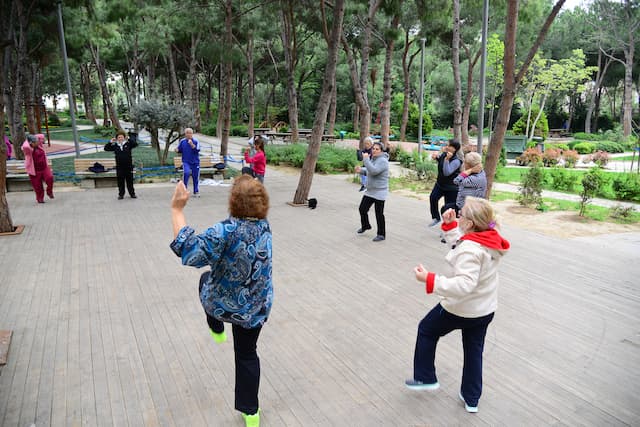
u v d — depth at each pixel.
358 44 24.23
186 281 5.66
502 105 9.27
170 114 15.46
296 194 10.70
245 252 2.63
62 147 26.28
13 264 6.25
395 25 19.75
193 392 3.38
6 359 3.79
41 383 3.46
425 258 6.69
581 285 5.61
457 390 3.42
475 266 2.74
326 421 3.06
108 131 35.03
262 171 11.01
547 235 8.11
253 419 2.93
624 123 41.09
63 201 10.81
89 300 5.06
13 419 3.03
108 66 45.34
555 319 4.65
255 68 42.53
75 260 6.45
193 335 4.27
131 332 4.32
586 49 46.38
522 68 8.94
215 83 51.56
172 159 18.34
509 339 4.22
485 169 9.80
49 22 18.14
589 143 32.53
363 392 3.40
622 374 3.63
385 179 7.46
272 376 3.61
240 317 2.72
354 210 10.17
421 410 3.18
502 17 22.62
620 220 9.38
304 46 34.38
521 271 6.13
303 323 4.56
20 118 18.48
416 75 41.94
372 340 4.21
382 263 6.45
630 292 5.37
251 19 19.33
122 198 11.16
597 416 3.10
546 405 3.23
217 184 13.66
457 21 16.95
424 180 14.31
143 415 3.10
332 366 3.76
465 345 3.09
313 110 50.84
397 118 43.19
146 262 6.38
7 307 4.85
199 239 2.50
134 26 26.98
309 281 5.73
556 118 55.31
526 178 10.97
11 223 7.91
